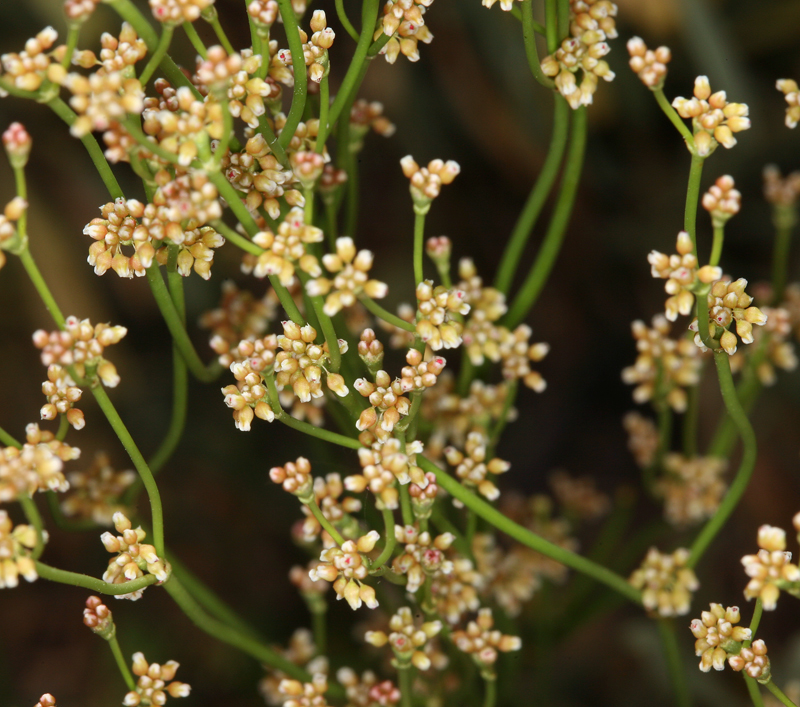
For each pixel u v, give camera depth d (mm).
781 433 491
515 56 461
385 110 487
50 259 466
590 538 512
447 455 350
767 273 497
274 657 353
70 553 461
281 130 342
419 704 364
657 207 512
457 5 460
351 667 388
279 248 323
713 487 393
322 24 335
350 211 363
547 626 401
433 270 510
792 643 407
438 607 352
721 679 409
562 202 362
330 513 343
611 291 535
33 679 435
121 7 322
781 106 489
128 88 324
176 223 328
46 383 331
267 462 474
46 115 461
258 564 477
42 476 321
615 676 461
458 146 507
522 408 547
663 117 497
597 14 343
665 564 356
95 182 476
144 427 474
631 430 401
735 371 397
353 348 355
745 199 498
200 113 320
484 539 371
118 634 443
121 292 489
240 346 333
